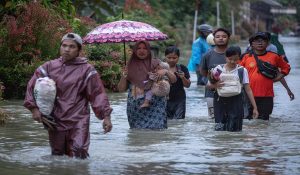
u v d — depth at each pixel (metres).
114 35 19.88
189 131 18.73
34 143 16.52
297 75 41.38
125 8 50.72
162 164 14.05
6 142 16.64
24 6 28.28
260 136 17.89
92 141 16.84
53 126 14.38
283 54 24.64
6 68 26.33
